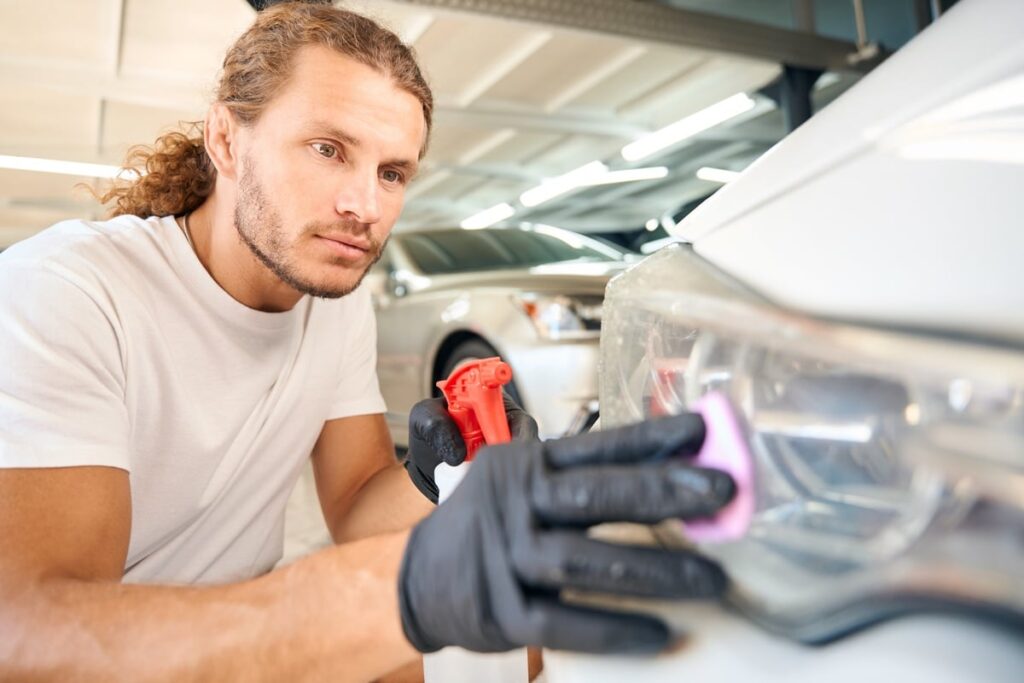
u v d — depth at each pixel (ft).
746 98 17.40
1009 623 0.78
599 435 1.07
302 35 2.37
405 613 1.11
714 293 1.14
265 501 3.09
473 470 1.09
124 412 2.29
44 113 17.62
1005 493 0.77
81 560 1.81
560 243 9.77
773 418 1.00
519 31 14.97
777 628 0.94
